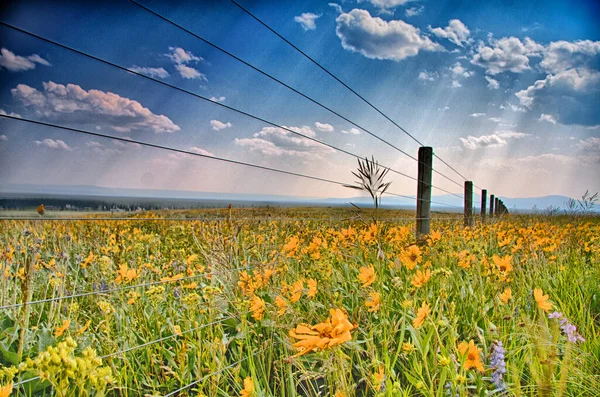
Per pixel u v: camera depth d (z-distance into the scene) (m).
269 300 2.68
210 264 2.89
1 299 2.24
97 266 3.23
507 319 2.36
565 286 3.32
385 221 4.09
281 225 4.15
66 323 2.02
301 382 2.12
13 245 2.90
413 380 1.82
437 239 3.64
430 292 2.63
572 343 1.97
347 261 3.34
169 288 2.97
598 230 6.15
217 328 2.37
